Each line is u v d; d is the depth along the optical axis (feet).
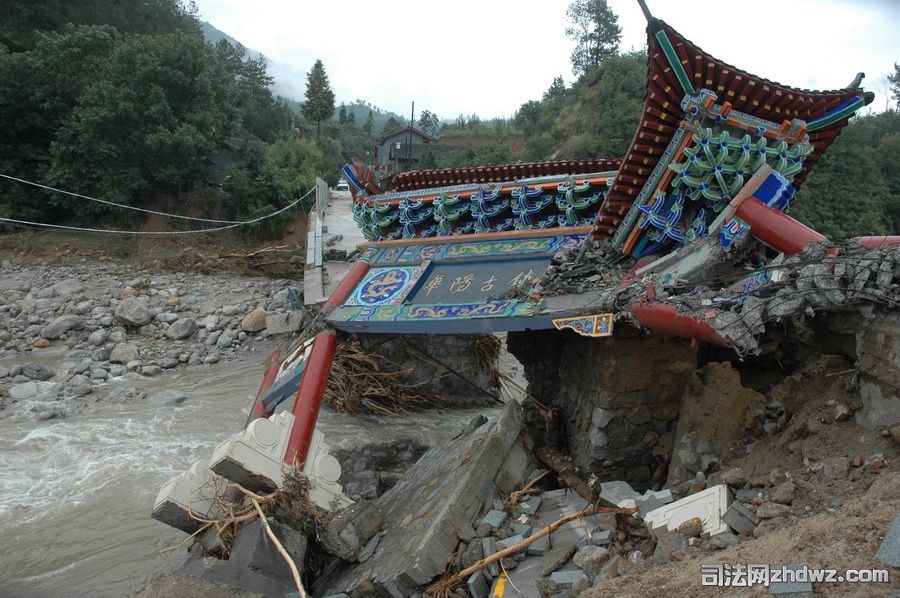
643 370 45.57
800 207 152.25
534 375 57.77
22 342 109.40
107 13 224.74
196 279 150.92
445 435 79.30
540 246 54.49
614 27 284.41
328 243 145.69
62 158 171.53
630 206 45.85
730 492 32.68
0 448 71.92
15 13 193.67
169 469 67.51
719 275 39.63
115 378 97.86
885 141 189.37
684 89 39.24
